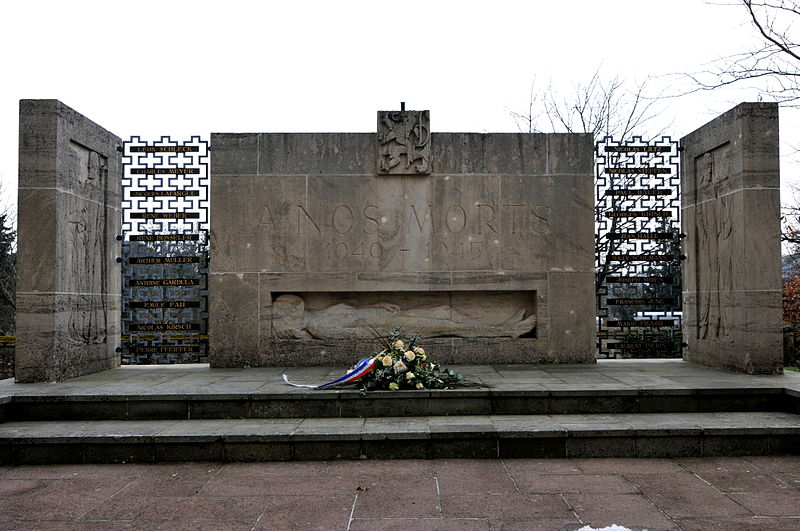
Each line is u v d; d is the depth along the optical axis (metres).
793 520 4.42
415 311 9.54
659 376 7.98
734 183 8.51
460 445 6.00
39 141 7.95
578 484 5.21
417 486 5.19
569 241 9.43
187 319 9.67
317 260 9.37
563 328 9.41
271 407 6.77
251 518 4.53
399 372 6.99
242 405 6.77
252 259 9.37
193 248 9.66
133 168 9.65
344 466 5.77
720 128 8.84
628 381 7.52
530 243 9.42
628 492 5.01
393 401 6.80
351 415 6.77
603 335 9.94
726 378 7.79
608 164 9.91
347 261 9.38
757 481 5.28
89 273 8.77
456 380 7.28
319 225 9.40
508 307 9.62
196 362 9.75
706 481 5.28
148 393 6.85
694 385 7.15
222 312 9.33
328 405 6.77
